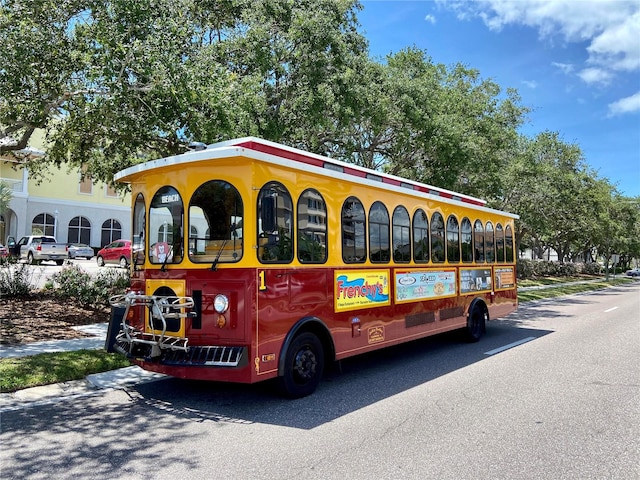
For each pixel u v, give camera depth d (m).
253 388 6.78
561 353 9.62
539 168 23.56
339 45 12.04
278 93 12.30
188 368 5.62
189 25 9.76
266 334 5.67
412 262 8.67
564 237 48.03
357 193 7.39
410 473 4.07
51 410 5.73
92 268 23.61
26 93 8.55
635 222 49.22
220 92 8.94
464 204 10.54
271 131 11.53
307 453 4.49
